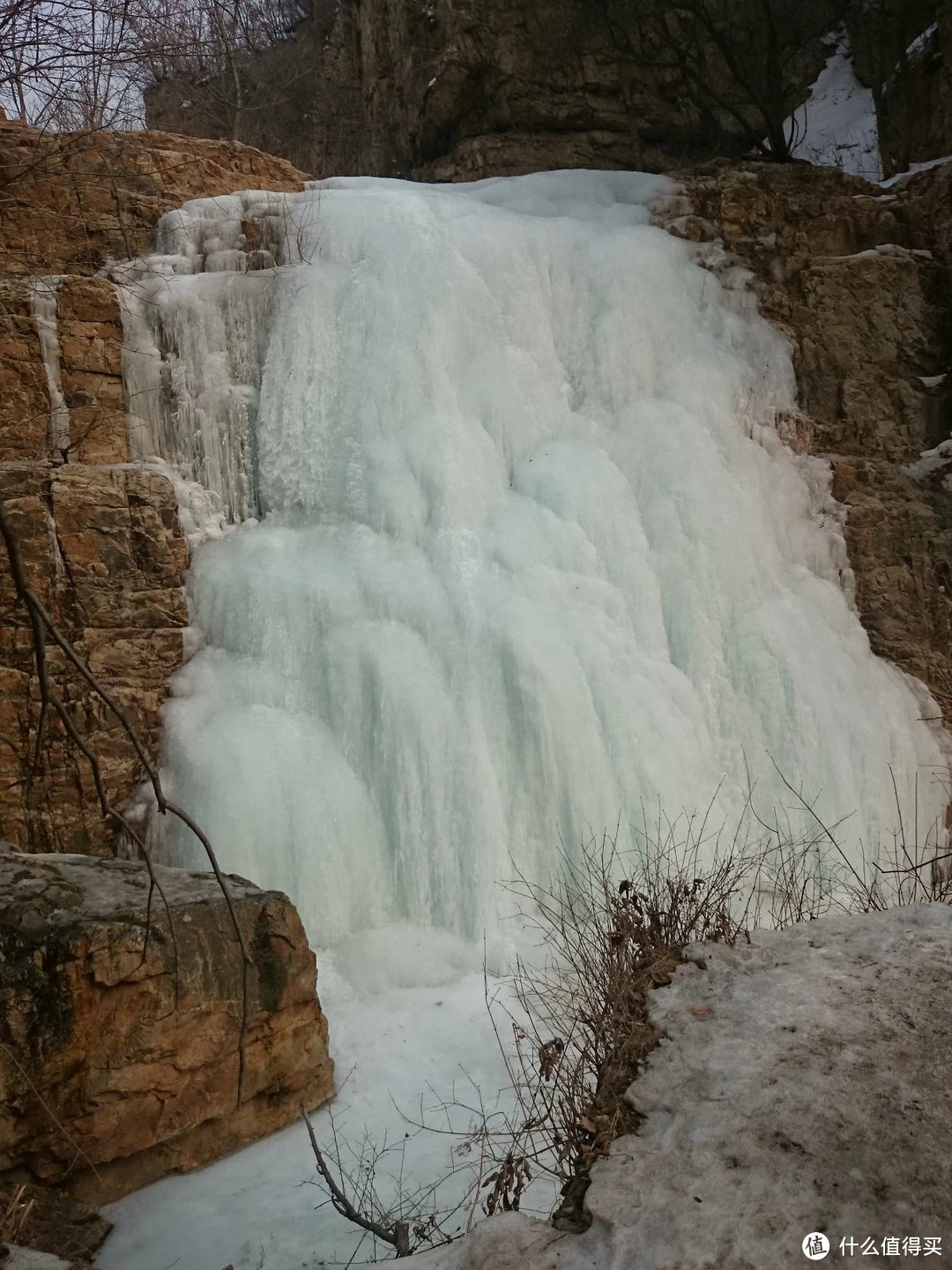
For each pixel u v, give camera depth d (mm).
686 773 9734
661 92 21469
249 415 10984
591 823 9102
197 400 10758
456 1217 5203
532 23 20625
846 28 23953
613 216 13844
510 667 9258
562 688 9258
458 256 11852
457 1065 6750
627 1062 4309
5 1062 5098
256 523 10758
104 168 10258
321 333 11148
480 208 12992
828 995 4477
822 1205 3342
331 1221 5270
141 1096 5527
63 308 10195
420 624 9602
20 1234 4762
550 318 12320
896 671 11641
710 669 10633
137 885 6125
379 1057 6891
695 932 5477
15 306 9945
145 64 6754
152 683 9109
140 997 5535
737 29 20984
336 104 25359
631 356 12195
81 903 5742
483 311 11758
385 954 8164
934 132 19234
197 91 22125
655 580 10805
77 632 8820
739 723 10555
